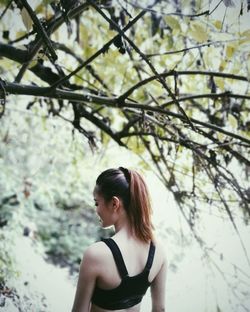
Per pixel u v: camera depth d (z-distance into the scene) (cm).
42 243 527
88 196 556
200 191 279
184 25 232
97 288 161
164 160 294
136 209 167
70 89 285
